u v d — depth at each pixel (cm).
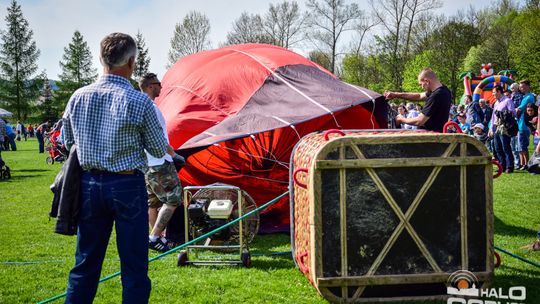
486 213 407
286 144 780
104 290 451
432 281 404
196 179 777
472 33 5134
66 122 343
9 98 7044
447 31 5084
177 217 662
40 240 657
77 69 7350
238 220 523
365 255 402
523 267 497
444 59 5016
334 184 399
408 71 4919
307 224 427
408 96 731
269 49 905
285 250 593
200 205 555
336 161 393
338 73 5888
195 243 569
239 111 754
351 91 777
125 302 330
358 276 400
